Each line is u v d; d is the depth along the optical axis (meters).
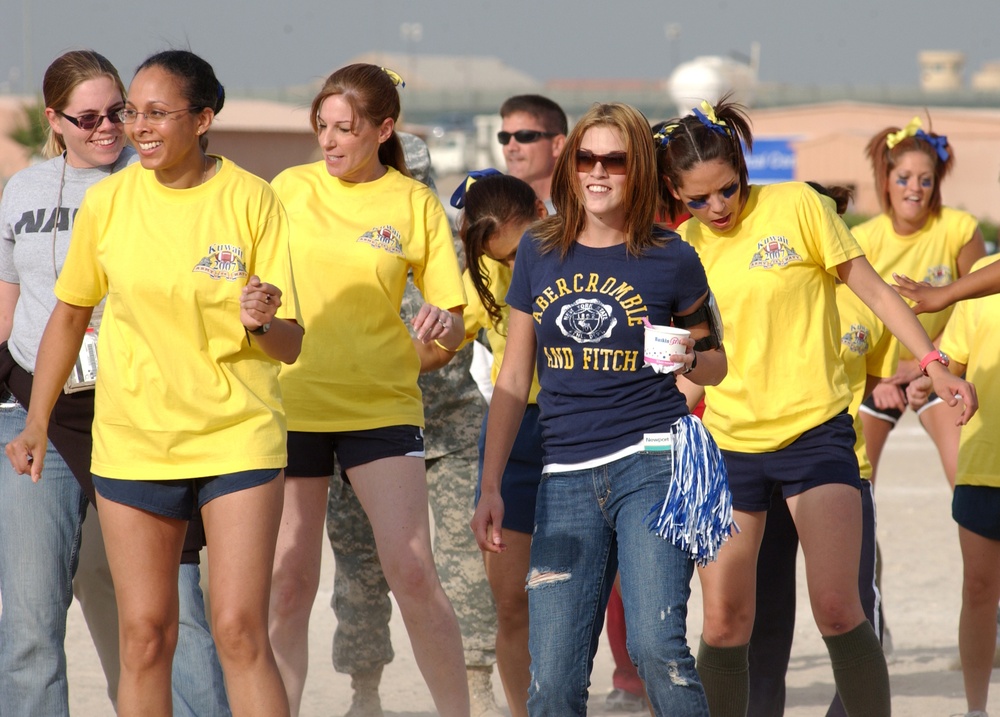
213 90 14.95
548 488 14.91
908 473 46.59
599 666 25.17
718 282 17.17
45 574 16.78
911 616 28.22
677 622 13.87
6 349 17.19
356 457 18.20
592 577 14.62
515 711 18.77
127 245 14.77
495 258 18.81
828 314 17.23
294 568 18.27
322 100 18.23
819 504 16.69
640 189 14.58
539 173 26.88
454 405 21.06
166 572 14.99
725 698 17.34
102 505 14.94
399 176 18.88
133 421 14.73
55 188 17.28
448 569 21.05
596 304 14.63
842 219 17.31
